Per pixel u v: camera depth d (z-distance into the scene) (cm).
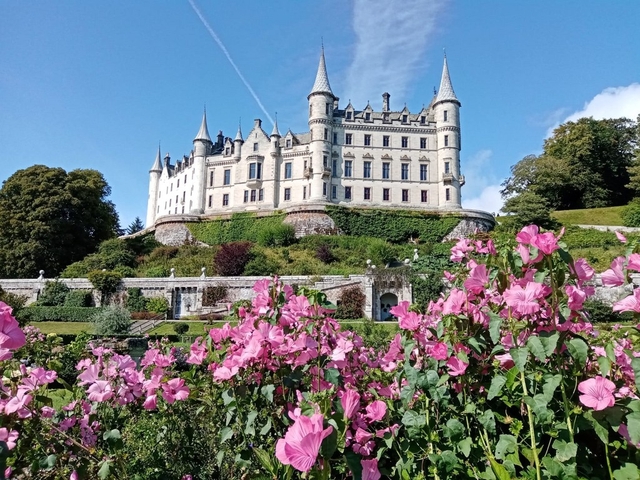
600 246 4028
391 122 6106
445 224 5409
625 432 241
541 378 260
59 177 5028
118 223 6412
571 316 268
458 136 6106
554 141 6706
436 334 304
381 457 303
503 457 262
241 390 313
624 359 289
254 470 324
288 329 330
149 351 398
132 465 359
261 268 4016
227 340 369
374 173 5962
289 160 6125
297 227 5316
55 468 314
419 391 323
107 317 2503
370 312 3105
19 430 298
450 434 279
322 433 193
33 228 4566
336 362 315
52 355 449
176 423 406
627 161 6347
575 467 238
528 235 266
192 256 4741
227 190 6334
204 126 6712
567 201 6322
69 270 4303
